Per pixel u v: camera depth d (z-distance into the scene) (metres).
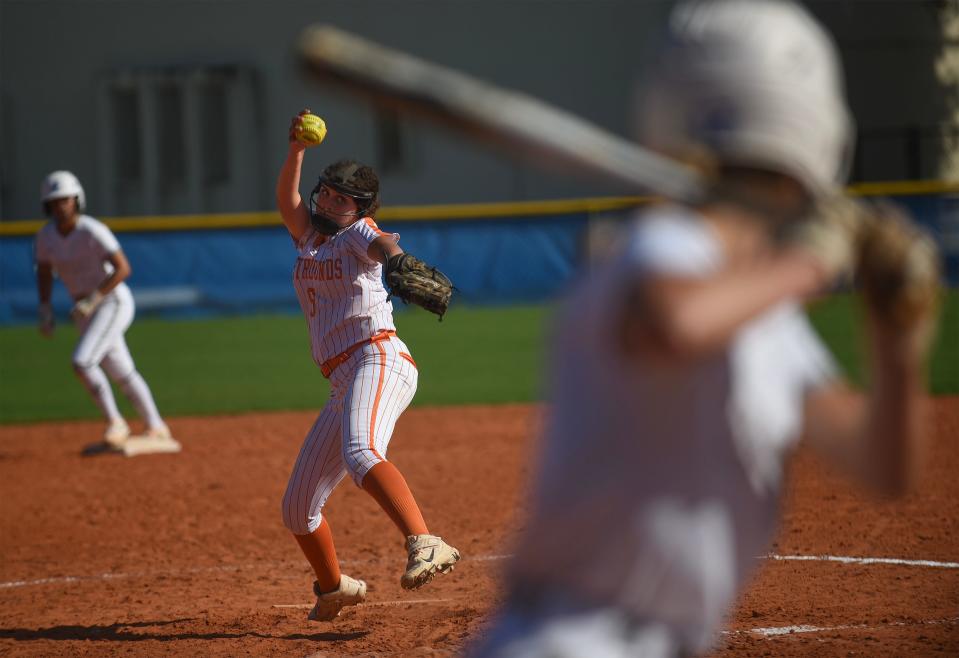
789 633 17.14
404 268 17.53
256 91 106.62
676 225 6.30
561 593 7.12
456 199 103.19
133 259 71.81
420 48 104.81
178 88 107.94
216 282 72.81
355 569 23.09
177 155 110.75
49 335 35.41
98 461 35.91
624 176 6.29
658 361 6.11
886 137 97.00
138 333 67.94
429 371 53.09
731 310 5.91
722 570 6.98
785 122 6.43
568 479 6.82
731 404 6.69
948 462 31.88
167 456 36.47
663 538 6.80
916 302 6.03
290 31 105.88
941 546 23.20
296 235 19.34
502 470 32.78
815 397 7.20
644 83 6.86
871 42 97.69
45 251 34.62
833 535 24.31
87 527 27.98
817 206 6.10
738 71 6.45
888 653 15.95
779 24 6.57
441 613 19.34
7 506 30.38
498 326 66.00
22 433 41.84
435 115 6.21
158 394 49.84
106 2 109.19
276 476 33.25
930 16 98.19
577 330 6.70
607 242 6.88
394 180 104.19
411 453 35.69
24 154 111.12
